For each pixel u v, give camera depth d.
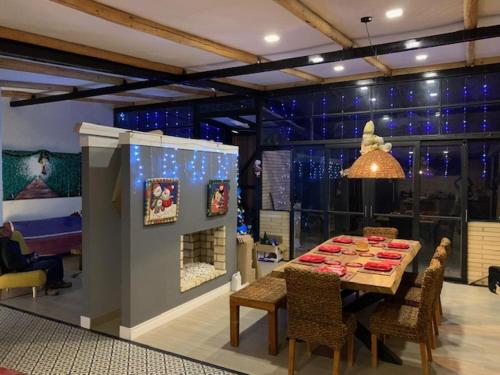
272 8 3.54
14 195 7.58
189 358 3.51
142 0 3.34
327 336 3.02
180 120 8.52
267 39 4.44
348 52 4.61
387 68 5.96
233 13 3.66
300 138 7.10
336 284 2.89
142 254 4.04
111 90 6.59
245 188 8.98
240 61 5.03
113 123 9.43
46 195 8.09
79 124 4.05
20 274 5.02
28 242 6.92
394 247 4.43
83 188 4.19
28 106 7.81
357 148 6.61
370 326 3.32
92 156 4.18
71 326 4.24
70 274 6.35
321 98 6.88
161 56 5.08
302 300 3.05
